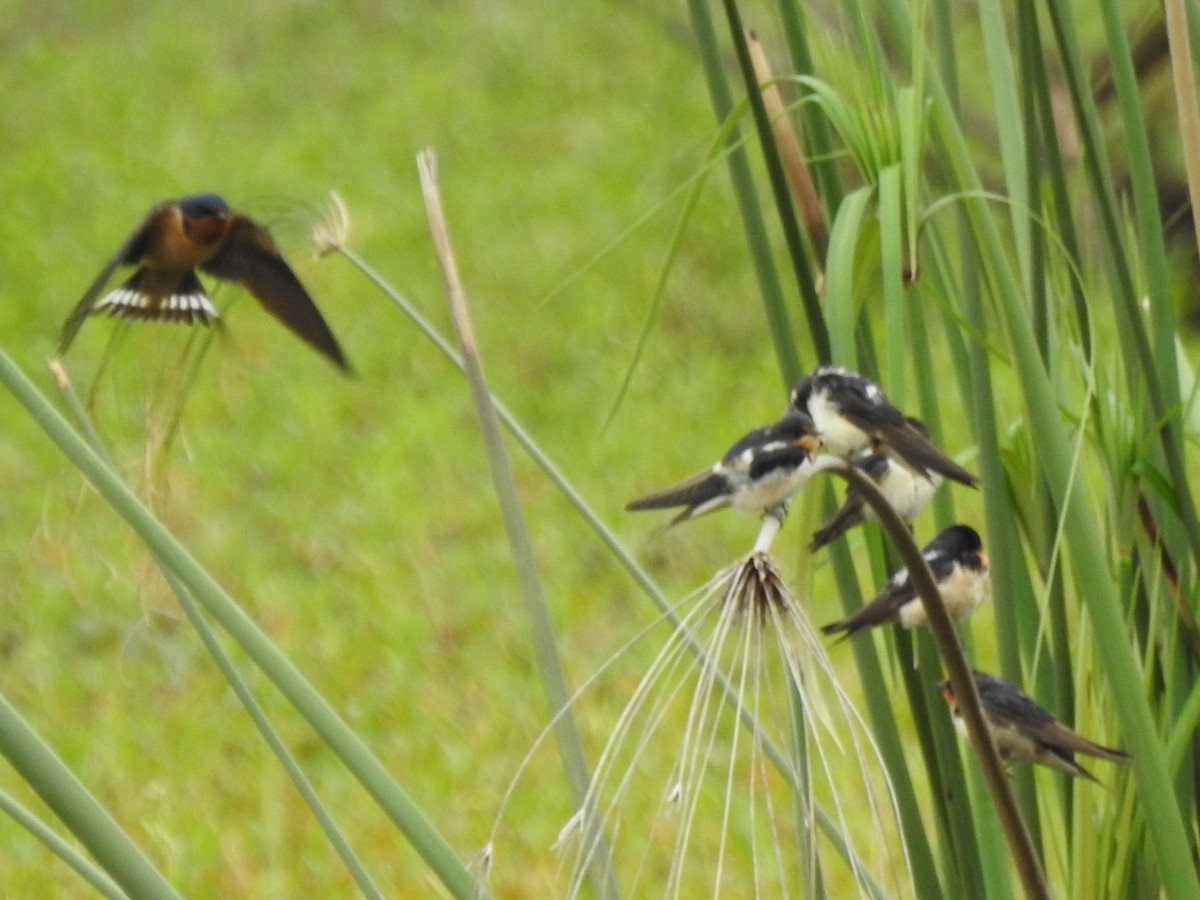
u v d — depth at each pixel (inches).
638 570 226.2
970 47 868.0
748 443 190.5
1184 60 194.1
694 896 441.1
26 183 1055.0
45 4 1338.6
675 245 206.5
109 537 640.4
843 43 213.5
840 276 195.6
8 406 770.2
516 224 1013.8
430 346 864.9
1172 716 213.6
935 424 225.6
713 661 151.6
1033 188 206.2
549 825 478.0
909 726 490.3
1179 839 185.9
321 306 904.9
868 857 431.2
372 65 1277.1
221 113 1190.3
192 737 535.8
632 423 780.0
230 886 455.2
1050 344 217.6
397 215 1023.6
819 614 592.4
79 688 559.5
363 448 757.3
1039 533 219.6
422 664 579.5
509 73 1254.9
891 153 198.7
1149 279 212.8
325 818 206.1
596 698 554.3
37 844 482.3
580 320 889.5
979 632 568.7
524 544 190.7
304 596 623.2
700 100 1195.3
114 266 207.6
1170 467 209.0
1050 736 190.1
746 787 494.0
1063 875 218.5
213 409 787.4
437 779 510.0
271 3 1368.1
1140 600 219.1
